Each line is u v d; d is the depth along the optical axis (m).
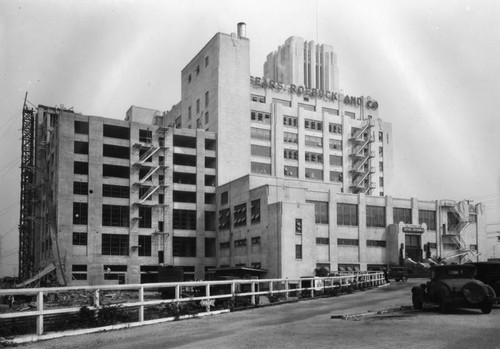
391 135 109.25
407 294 31.86
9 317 13.47
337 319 17.48
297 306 24.28
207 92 89.88
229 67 87.06
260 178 72.31
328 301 27.33
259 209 67.38
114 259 73.50
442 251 85.94
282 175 91.25
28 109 95.69
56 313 14.76
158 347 12.23
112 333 15.04
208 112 88.69
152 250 76.69
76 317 15.47
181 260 77.94
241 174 85.25
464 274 19.12
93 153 74.31
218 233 78.94
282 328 15.17
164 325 16.91
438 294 18.69
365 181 102.44
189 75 97.81
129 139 77.44
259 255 66.12
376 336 13.12
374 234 81.00
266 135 91.75
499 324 15.19
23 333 14.26
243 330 15.04
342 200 78.88
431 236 85.56
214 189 81.88
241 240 71.75
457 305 18.23
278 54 120.12
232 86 86.88
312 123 97.25
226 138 84.69
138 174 77.06
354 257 78.50
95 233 72.69
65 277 68.94
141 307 17.22
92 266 71.75
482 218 90.81
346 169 99.62
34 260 90.12
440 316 17.53
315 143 96.88
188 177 85.44
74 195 72.62
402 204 84.12
